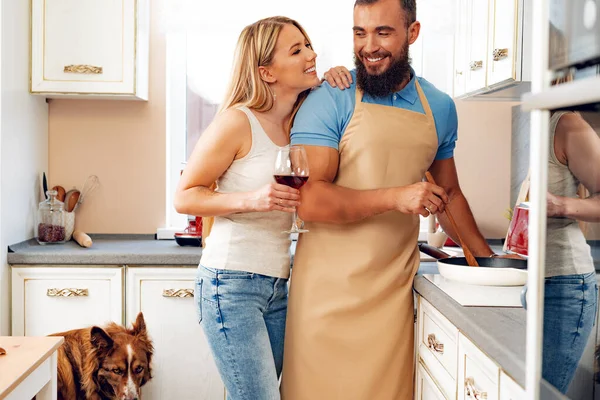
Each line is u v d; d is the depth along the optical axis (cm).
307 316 186
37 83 277
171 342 260
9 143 261
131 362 238
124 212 309
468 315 137
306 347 186
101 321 260
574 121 73
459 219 206
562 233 77
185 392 262
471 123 306
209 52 313
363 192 175
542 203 78
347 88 186
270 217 188
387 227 184
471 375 134
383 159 182
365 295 183
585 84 66
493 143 307
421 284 182
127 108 307
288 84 190
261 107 191
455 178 208
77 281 258
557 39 75
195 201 181
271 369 188
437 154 205
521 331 122
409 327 189
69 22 275
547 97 74
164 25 298
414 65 313
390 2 175
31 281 258
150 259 257
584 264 73
